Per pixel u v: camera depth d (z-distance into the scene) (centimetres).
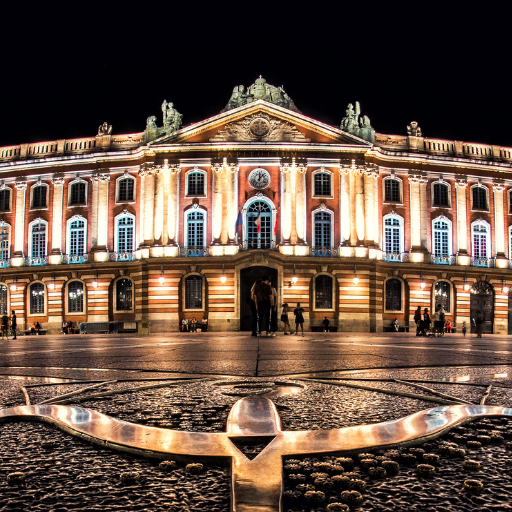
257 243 3794
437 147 4256
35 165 4197
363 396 357
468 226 4197
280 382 447
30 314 4141
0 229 4275
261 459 176
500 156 4375
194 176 3894
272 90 4050
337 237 3844
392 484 160
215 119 3875
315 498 141
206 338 2017
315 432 218
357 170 3888
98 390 397
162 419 267
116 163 4072
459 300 4122
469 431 231
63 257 4084
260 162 3847
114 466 177
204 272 3769
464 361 747
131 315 3922
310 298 3772
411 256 4016
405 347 1241
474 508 141
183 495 148
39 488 156
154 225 3872
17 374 555
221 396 356
